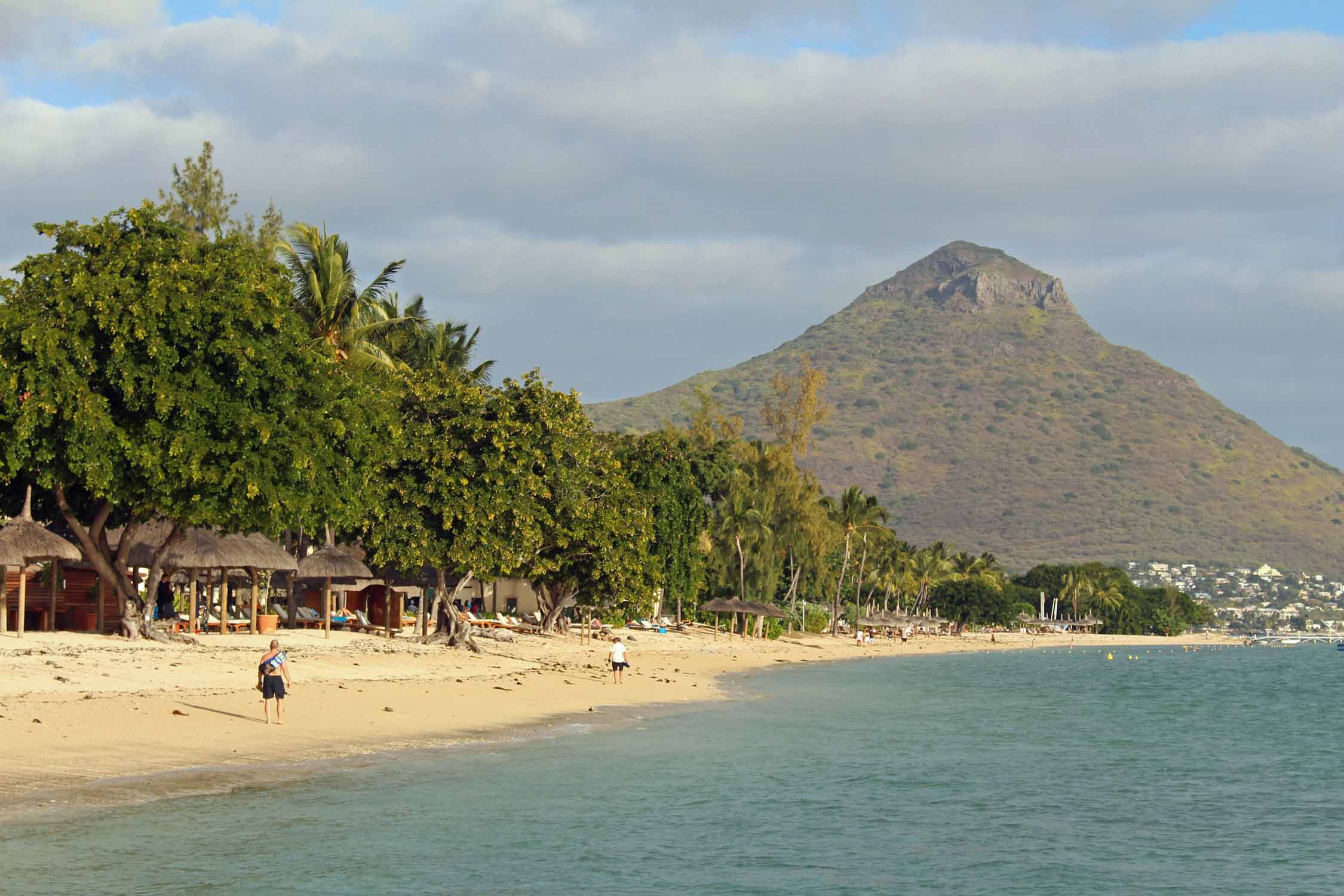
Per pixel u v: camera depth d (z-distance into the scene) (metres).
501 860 18.92
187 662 36.31
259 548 47.84
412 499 50.50
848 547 143.50
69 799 20.30
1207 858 21.22
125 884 16.38
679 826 22.03
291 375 39.19
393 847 19.27
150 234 38.25
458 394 51.81
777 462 110.25
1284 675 98.44
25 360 35.56
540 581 73.94
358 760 26.02
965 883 19.05
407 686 38.78
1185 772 32.09
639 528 61.41
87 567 45.69
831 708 47.41
